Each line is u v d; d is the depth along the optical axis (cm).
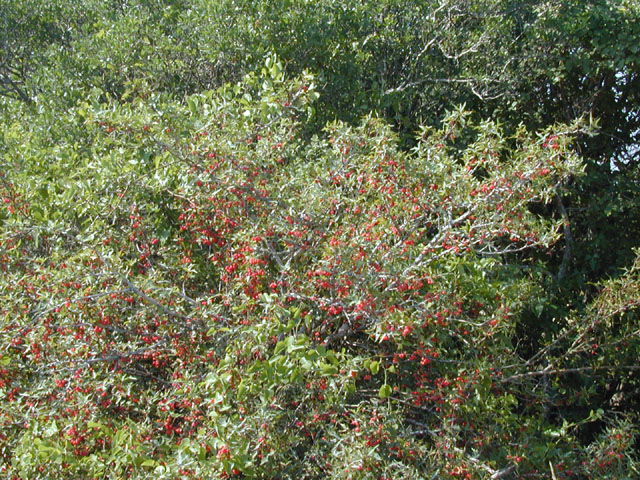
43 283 383
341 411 355
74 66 716
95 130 521
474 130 696
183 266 416
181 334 383
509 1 710
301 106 448
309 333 391
